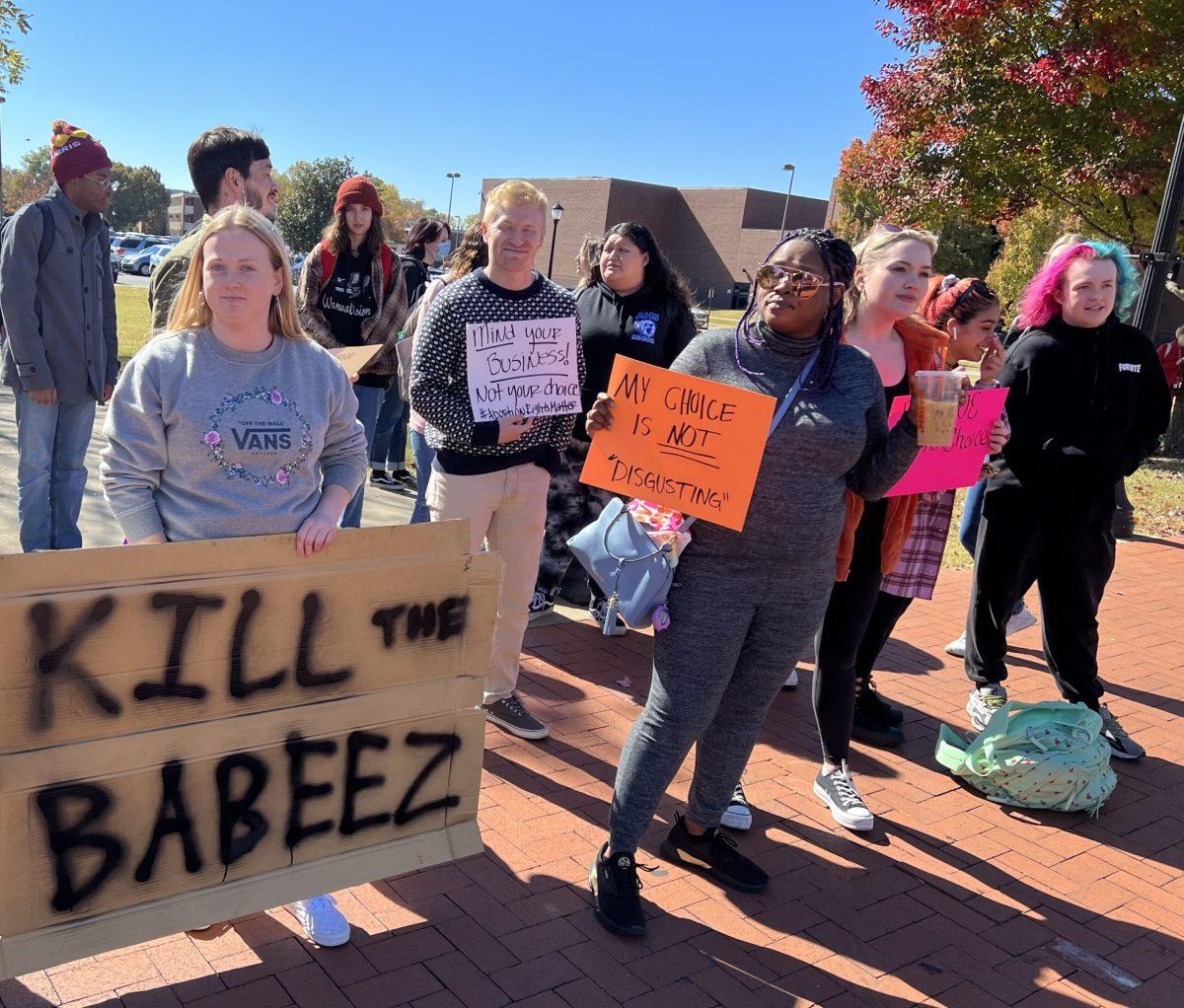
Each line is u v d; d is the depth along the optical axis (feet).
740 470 8.80
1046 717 13.16
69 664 7.04
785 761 13.50
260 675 7.82
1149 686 17.37
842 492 9.40
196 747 7.66
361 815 8.59
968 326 12.86
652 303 16.60
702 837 10.64
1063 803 12.56
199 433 7.64
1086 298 13.39
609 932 9.45
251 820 8.05
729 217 224.94
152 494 7.83
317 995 8.21
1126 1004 9.26
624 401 9.27
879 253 11.10
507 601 12.75
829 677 12.15
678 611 9.40
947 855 11.53
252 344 7.91
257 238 7.60
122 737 7.35
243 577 7.57
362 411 19.40
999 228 69.97
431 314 11.64
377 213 18.51
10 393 33.32
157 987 8.13
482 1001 8.36
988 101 39.96
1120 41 35.78
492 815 11.27
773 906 10.20
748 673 9.71
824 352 9.02
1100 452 13.69
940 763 13.64
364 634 8.22
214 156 12.30
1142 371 13.79
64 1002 7.86
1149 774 14.14
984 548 14.61
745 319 9.50
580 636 17.28
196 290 7.85
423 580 8.39
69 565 6.90
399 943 9.00
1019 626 19.40
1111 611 21.47
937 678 17.06
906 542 13.30
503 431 11.58
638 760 9.53
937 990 9.18
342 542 7.93
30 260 15.28
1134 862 11.78
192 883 7.91
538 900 9.82
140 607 7.21
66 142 15.43
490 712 13.34
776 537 9.05
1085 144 38.96
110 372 16.93
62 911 7.40
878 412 9.55
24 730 6.97
